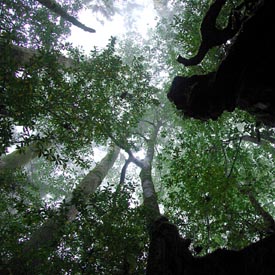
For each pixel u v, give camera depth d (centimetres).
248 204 989
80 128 954
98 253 766
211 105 689
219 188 935
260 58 602
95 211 838
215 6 659
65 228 820
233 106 684
